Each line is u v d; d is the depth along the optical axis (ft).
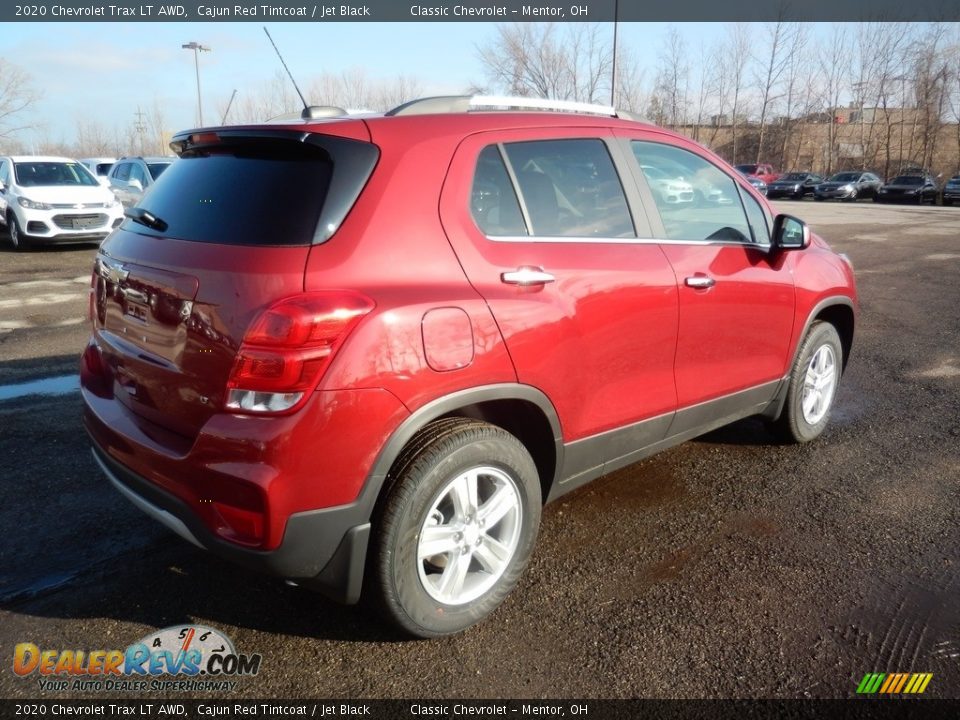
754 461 13.85
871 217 80.53
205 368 7.69
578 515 11.78
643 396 10.61
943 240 54.90
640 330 10.25
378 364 7.48
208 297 7.64
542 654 8.54
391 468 7.94
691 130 175.83
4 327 24.61
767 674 8.20
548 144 9.76
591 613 9.27
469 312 8.20
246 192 8.27
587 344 9.53
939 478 13.15
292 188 8.01
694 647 8.64
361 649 8.61
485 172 8.99
